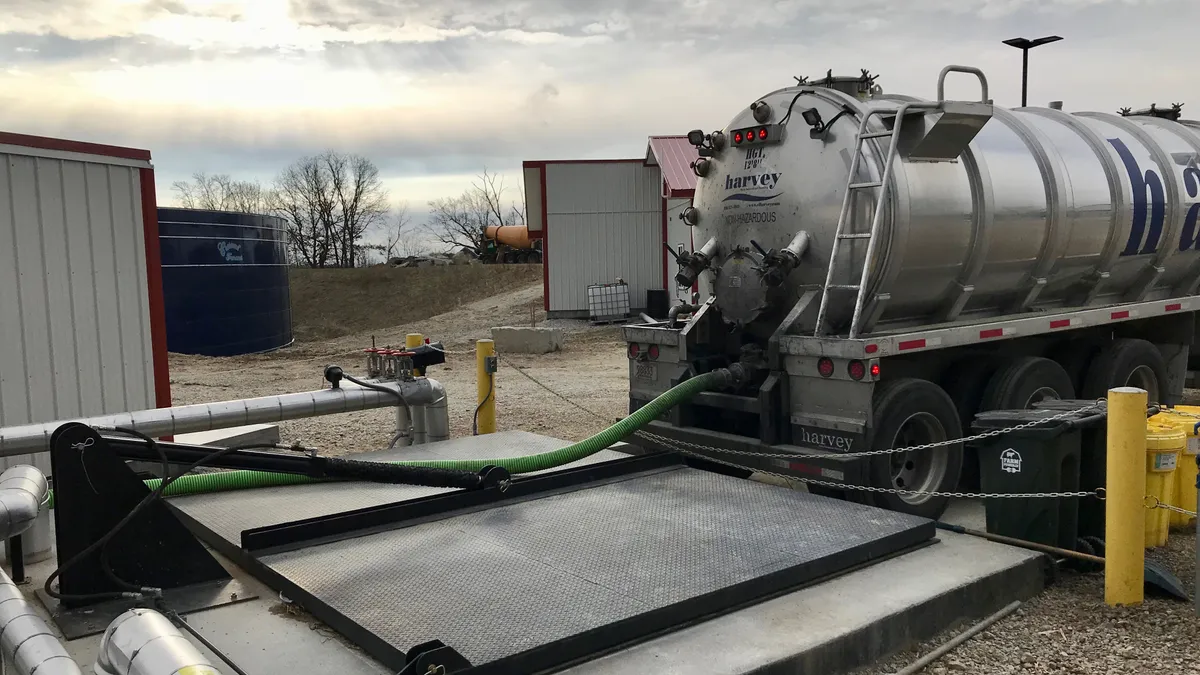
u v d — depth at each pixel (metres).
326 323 37.25
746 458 6.86
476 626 4.02
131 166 8.10
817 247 6.71
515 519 5.73
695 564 4.82
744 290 7.20
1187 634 4.74
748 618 4.36
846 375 6.21
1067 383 7.55
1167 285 9.26
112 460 4.66
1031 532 5.62
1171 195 8.59
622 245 26.12
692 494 6.31
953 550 5.42
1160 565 5.37
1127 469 5.02
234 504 6.23
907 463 6.83
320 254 66.94
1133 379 8.58
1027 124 7.75
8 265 7.05
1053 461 5.58
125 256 8.08
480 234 63.16
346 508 6.11
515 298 33.38
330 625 4.29
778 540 5.23
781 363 6.67
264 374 18.53
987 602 4.96
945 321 7.20
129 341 8.13
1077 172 7.78
